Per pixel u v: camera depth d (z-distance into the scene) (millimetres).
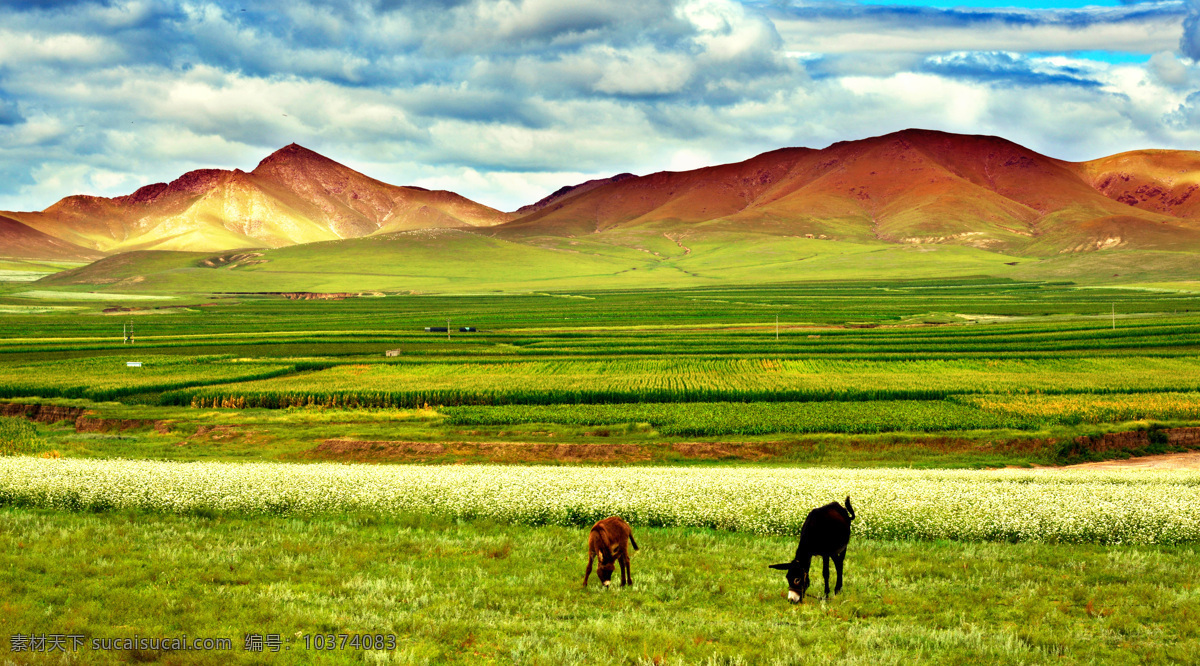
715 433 50281
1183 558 20141
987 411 55219
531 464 45312
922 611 16156
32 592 16094
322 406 61562
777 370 79562
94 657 12977
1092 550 21203
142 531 22047
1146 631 14688
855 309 179500
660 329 135375
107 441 50125
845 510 16531
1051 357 86312
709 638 14398
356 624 14602
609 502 25172
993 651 13664
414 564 19203
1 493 26078
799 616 15609
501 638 14188
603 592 17047
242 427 53125
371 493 26328
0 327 149875
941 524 22922
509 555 20219
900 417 53188
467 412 56656
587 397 62562
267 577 17703
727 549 21016
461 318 166375
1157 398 58750
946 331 118500
